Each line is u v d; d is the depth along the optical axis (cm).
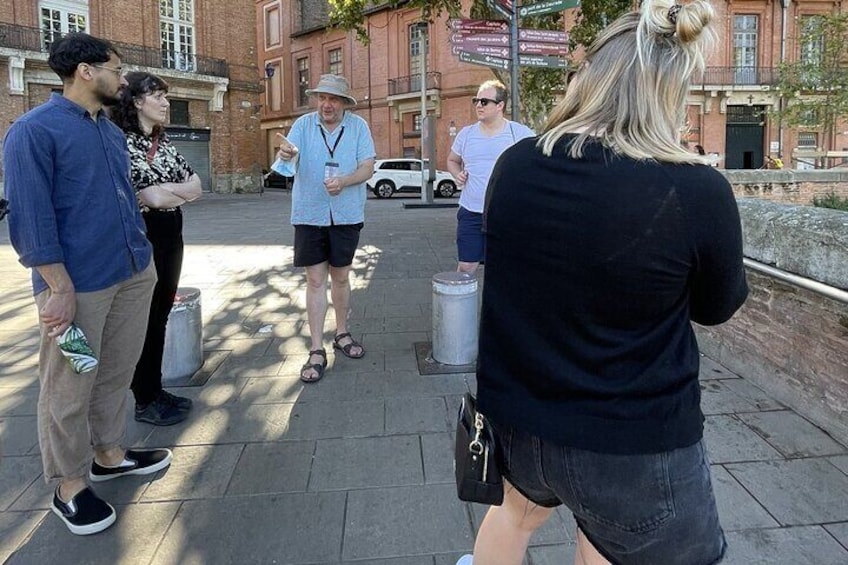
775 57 3011
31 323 574
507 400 136
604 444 124
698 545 131
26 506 279
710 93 3005
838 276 313
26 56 2247
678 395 128
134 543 252
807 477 291
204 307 625
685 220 120
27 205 229
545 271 129
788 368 367
